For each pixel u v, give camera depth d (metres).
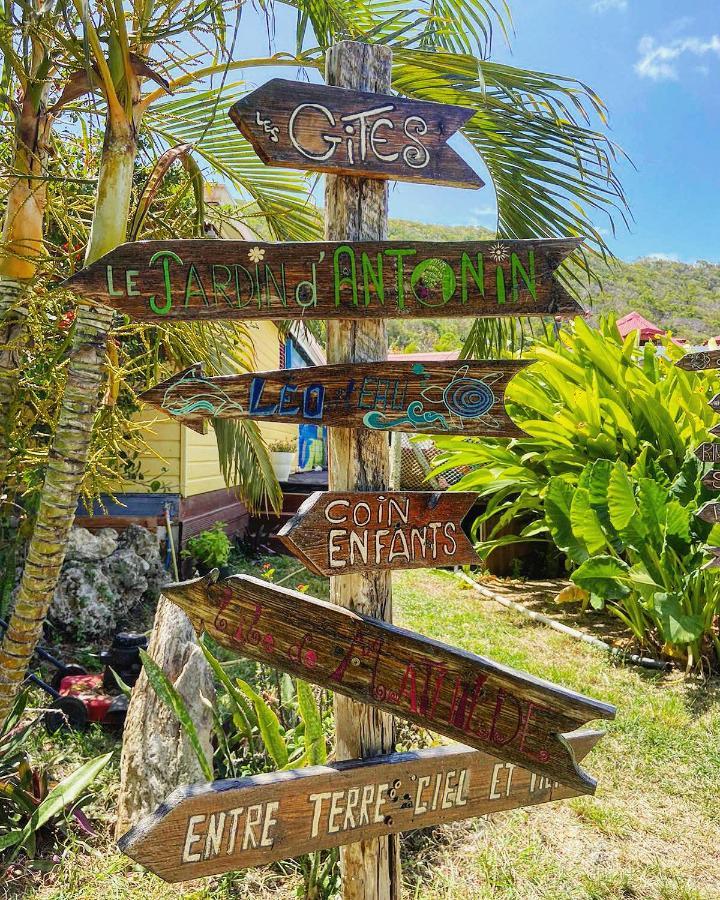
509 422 1.84
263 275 1.69
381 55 1.89
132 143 2.38
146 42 2.49
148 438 6.79
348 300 1.74
